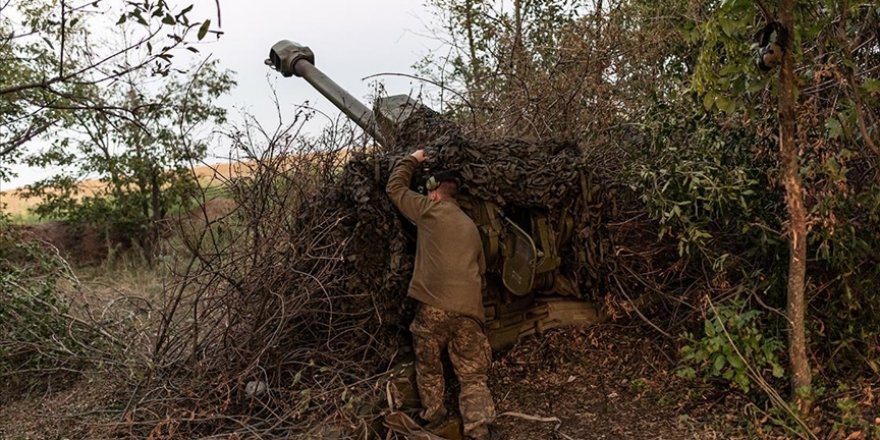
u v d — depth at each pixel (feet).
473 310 13.30
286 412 13.78
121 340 17.72
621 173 16.10
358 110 19.54
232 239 16.10
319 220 15.24
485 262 14.39
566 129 19.39
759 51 11.12
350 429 13.10
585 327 16.07
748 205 14.05
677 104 15.70
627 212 16.07
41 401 17.21
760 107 13.74
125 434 14.29
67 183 35.63
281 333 14.84
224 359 14.99
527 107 20.02
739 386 13.34
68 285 26.71
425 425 13.76
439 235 13.38
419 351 13.64
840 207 12.89
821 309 14.17
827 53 12.28
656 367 14.88
